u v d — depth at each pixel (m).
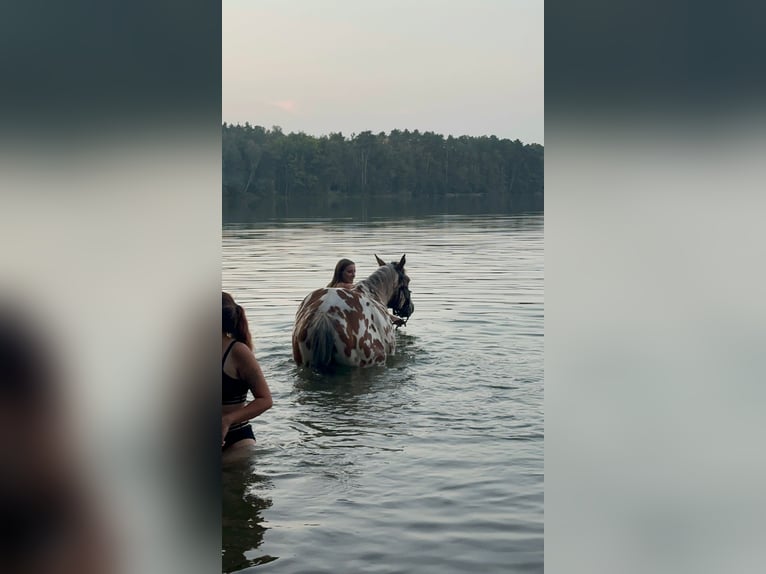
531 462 5.09
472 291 11.89
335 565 3.66
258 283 12.78
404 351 8.41
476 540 3.92
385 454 5.27
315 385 7.17
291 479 4.81
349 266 9.09
